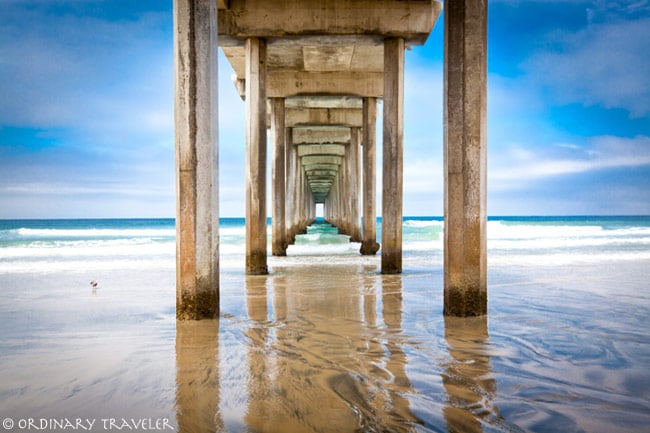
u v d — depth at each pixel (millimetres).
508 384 3557
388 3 11922
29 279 10883
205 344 4770
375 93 18219
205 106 5754
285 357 4281
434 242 28609
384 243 11469
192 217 5797
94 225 70250
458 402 3213
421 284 9312
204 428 2846
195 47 5664
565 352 4414
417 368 3934
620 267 12805
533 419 2957
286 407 3141
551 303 7012
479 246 5855
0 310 6797
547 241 27141
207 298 5949
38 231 43938
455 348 4547
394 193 11500
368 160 18250
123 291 8758
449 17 5742
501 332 5184
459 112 5703
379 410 3084
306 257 16641
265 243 11773
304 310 6586
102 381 3682
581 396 3326
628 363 4086
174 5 5695
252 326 5582
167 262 15688
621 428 2844
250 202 11828
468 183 5762
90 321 5973
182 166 5754
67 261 16266
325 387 3500
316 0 11969
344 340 4887
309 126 24188
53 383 3648
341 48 15555
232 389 3479
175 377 3760
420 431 2787
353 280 10039
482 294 5973
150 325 5688
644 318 5930
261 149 12086
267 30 12023
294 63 17391
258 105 12148
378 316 6129
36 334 5273
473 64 5652
